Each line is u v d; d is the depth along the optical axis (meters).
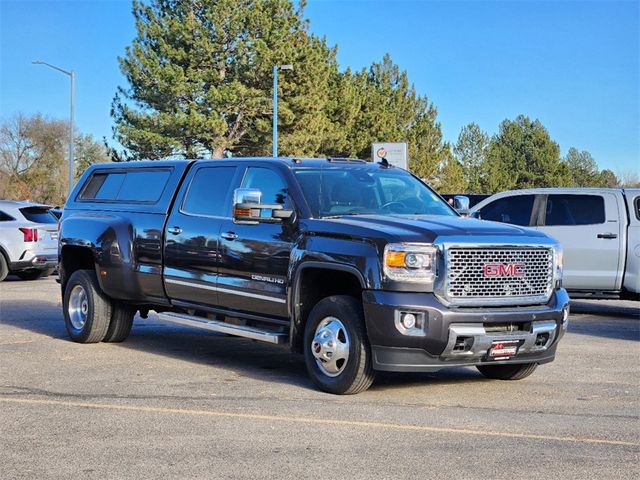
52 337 10.72
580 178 120.88
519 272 7.11
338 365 7.24
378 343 6.84
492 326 6.96
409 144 65.50
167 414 6.56
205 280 8.59
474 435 5.98
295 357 9.40
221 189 8.72
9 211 18.97
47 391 7.41
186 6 39.97
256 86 41.28
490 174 101.44
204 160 9.16
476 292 6.93
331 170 8.28
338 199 7.93
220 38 39.78
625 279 13.22
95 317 10.01
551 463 5.32
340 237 7.18
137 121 39.88
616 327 12.35
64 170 76.12
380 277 6.80
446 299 6.82
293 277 7.52
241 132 42.50
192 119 38.00
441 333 6.74
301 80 41.53
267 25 40.31
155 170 9.75
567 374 8.48
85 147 82.12
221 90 38.69
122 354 9.46
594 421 6.46
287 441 5.79
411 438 5.89
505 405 7.00
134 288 9.51
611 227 13.29
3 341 10.34
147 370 8.46
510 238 7.14
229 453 5.51
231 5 39.69
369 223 7.23
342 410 6.70
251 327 8.26
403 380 8.06
